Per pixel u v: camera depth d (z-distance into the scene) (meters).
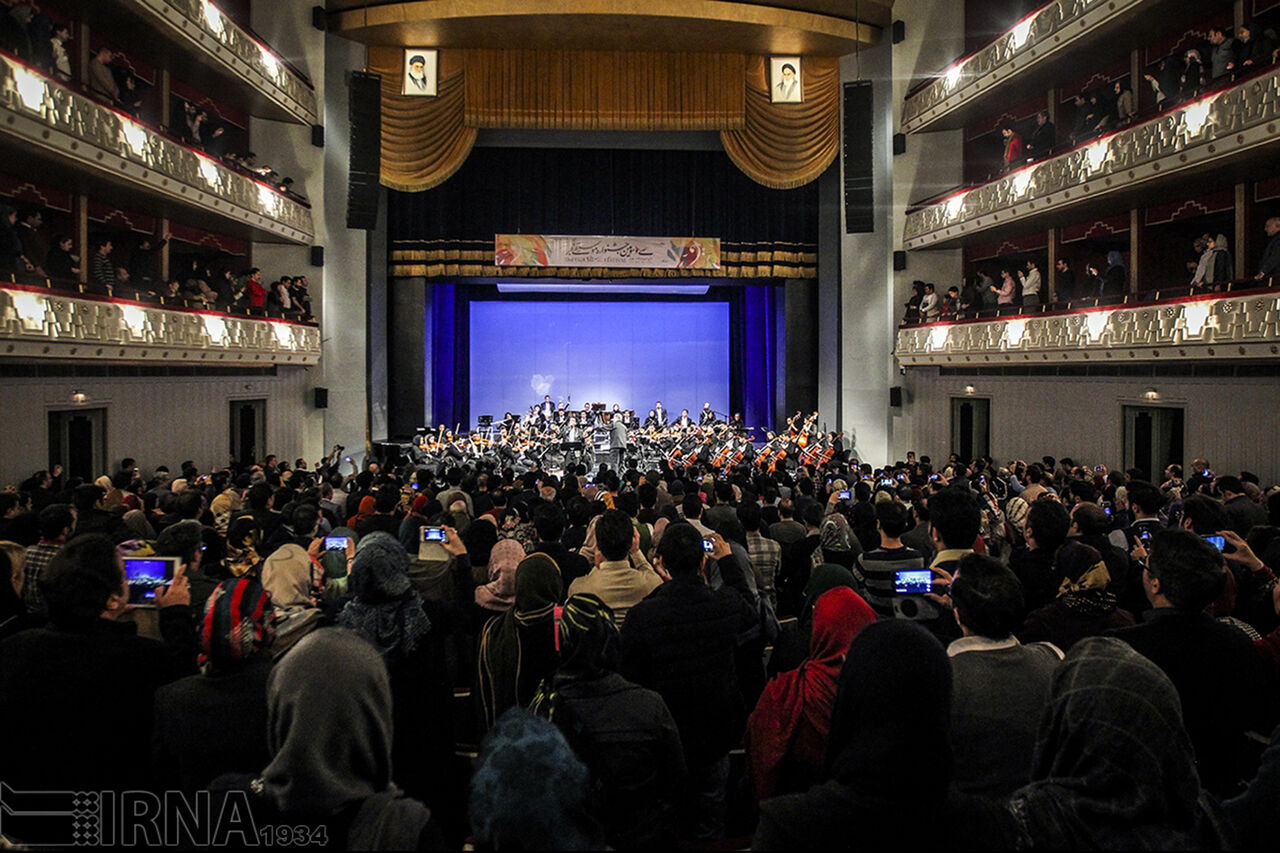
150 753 2.88
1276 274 12.09
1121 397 17.08
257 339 18.22
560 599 3.61
